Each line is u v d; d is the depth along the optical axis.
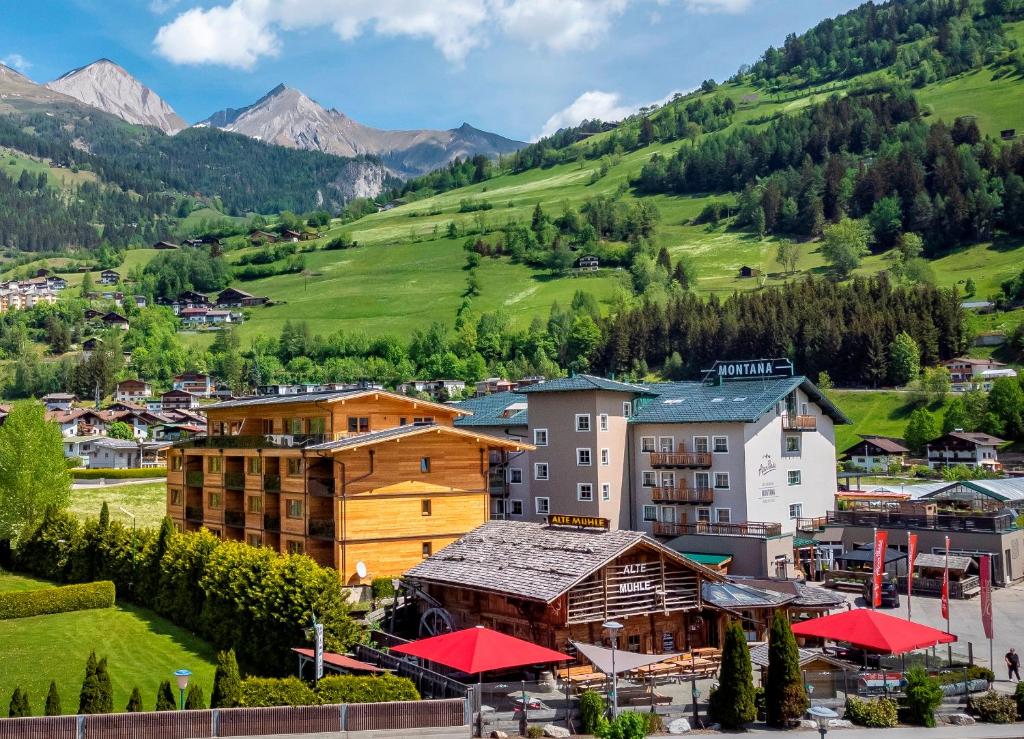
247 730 38.56
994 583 78.44
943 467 150.75
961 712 45.47
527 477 93.06
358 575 65.94
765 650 49.06
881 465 162.50
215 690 40.72
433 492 69.94
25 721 36.78
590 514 88.06
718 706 43.22
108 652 57.06
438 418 80.56
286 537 72.75
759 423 86.00
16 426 89.44
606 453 88.69
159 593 66.81
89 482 130.00
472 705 41.59
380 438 67.19
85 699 39.31
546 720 42.00
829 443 94.94
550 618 48.84
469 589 52.19
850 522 86.12
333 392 79.69
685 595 52.78
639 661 42.34
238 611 55.31
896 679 46.66
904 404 197.88
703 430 86.75
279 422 81.94
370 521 67.50
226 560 58.12
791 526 88.75
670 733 42.19
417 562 68.75
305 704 40.41
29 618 65.56
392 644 54.59
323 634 49.00
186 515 89.12
